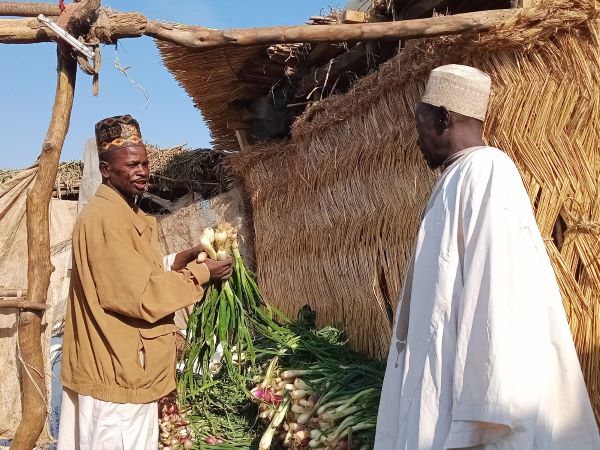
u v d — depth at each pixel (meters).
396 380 2.34
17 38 2.84
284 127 5.59
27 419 3.03
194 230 6.58
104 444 2.75
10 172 8.14
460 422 1.98
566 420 2.14
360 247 4.21
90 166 6.07
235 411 3.83
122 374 2.78
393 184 3.86
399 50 3.88
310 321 4.50
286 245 5.30
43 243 3.01
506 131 2.99
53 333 6.40
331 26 3.01
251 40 2.99
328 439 3.10
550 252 2.85
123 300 2.76
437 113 2.38
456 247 2.16
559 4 2.84
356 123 4.32
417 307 2.23
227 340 3.58
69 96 2.97
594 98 2.83
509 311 1.99
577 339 2.80
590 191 2.82
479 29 2.96
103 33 2.83
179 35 2.98
